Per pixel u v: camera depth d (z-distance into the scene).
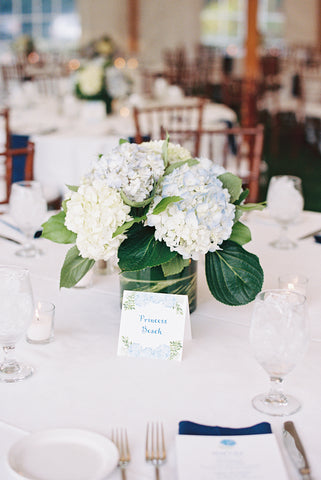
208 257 1.35
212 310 1.52
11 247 1.94
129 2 10.54
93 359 1.29
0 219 2.17
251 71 6.59
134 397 1.15
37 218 1.86
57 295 1.59
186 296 1.29
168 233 1.26
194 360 1.28
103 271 1.74
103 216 1.25
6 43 10.28
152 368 1.26
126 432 1.04
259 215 2.29
